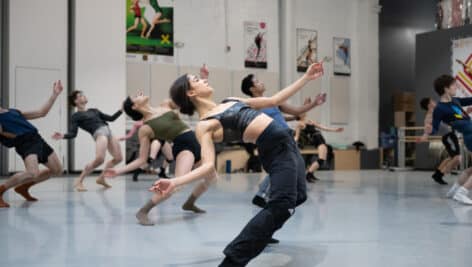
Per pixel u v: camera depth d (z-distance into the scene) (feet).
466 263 8.46
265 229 7.25
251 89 13.99
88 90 37.76
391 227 12.61
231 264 7.09
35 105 36.06
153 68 42.22
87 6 37.73
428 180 31.45
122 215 15.02
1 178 32.81
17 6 35.50
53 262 8.73
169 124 14.37
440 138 42.16
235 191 23.45
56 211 15.99
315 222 13.50
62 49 36.94
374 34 51.72
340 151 48.26
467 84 40.55
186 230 12.26
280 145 7.69
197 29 44.16
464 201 17.84
